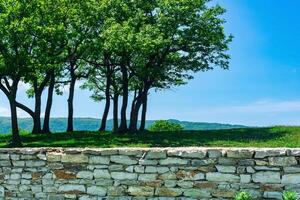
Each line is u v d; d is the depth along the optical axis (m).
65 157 14.98
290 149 12.61
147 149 14.09
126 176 14.26
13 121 36.31
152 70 42.72
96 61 49.12
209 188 13.33
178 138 37.19
